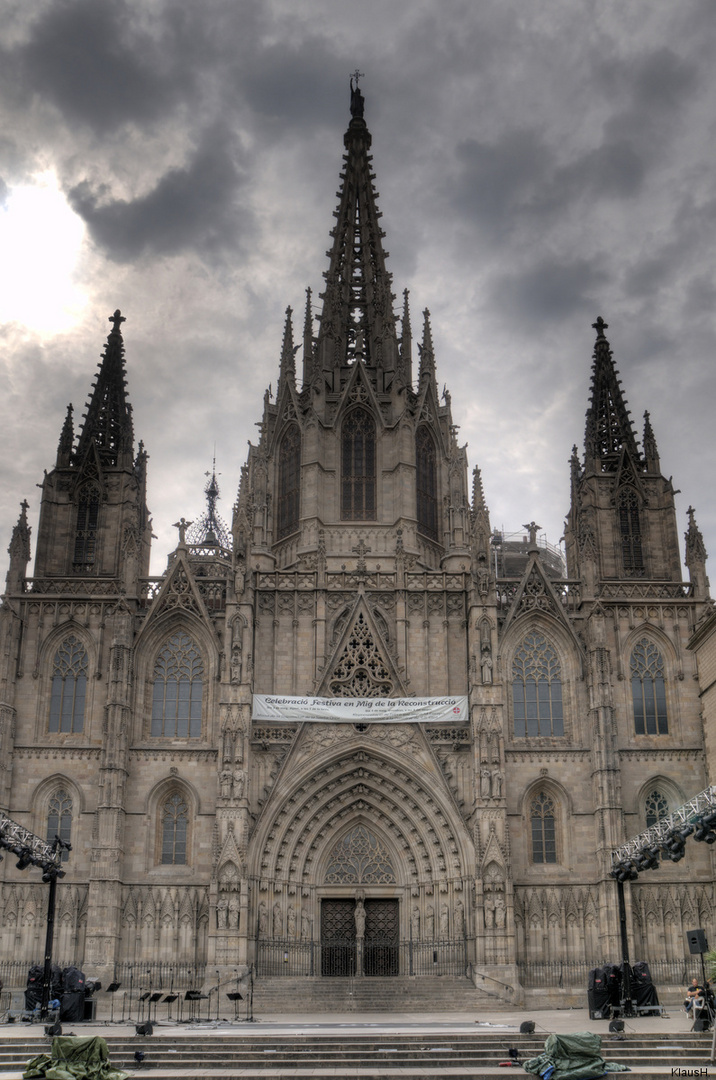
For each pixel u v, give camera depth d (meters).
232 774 79.50
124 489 94.19
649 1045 48.94
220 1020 61.38
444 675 86.75
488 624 84.25
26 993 63.22
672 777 85.00
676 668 88.44
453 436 102.25
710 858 82.31
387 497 96.94
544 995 76.12
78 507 94.19
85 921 79.50
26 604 88.19
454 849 80.88
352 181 112.50
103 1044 41.56
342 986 74.06
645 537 94.50
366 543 95.31
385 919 82.50
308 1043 48.69
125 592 87.75
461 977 76.31
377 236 110.44
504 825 78.62
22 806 82.75
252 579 87.75
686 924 80.75
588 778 84.31
